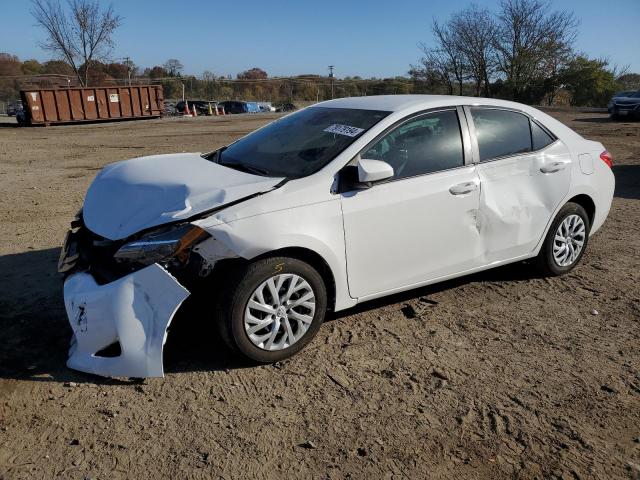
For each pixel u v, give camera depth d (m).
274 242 3.41
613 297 4.84
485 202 4.39
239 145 4.69
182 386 3.39
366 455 2.86
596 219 5.35
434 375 3.58
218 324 3.44
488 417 3.18
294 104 46.22
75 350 3.48
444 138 4.28
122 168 4.29
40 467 2.71
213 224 3.30
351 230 3.75
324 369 3.62
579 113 30.80
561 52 40.03
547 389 3.46
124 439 2.92
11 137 19.41
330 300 3.90
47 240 6.13
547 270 5.14
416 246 4.09
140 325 3.25
